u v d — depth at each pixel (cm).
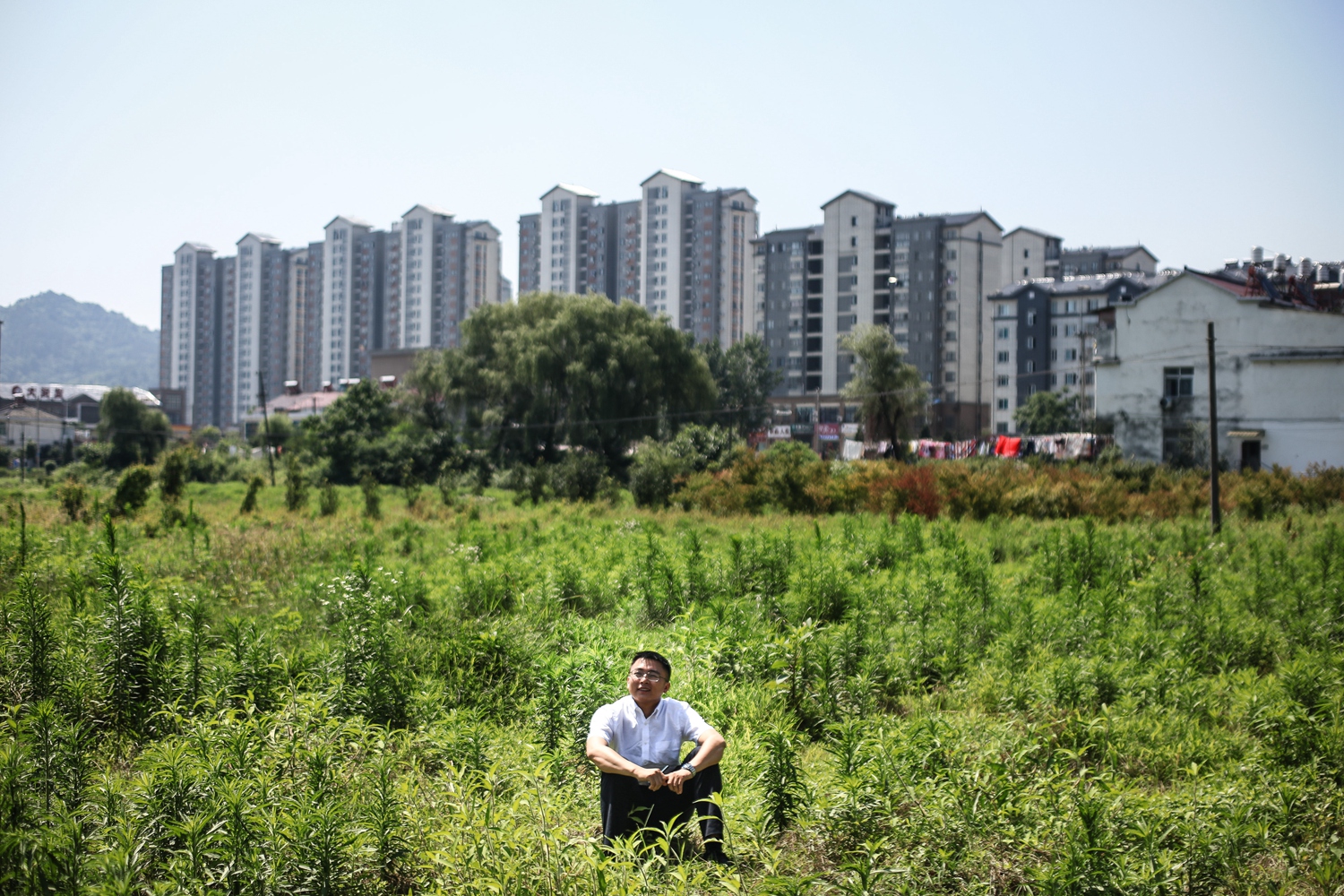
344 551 1794
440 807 579
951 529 2050
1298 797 601
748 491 3092
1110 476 3353
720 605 1153
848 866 488
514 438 6019
